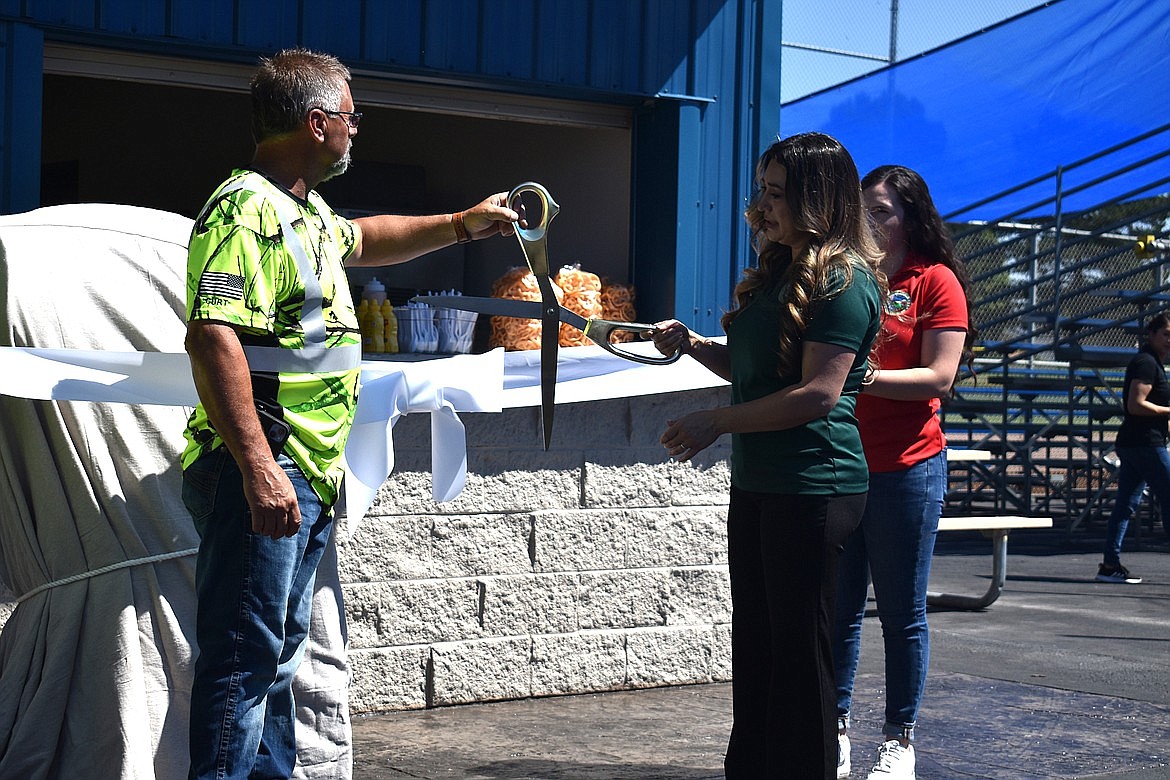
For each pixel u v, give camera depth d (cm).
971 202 1213
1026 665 618
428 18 529
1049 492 1459
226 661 298
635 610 550
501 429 516
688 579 561
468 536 511
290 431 301
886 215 412
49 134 840
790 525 316
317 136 311
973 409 1368
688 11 584
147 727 344
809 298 312
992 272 1375
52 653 343
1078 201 1266
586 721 491
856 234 326
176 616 352
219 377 283
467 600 512
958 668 607
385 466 383
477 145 700
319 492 310
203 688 298
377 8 520
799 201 319
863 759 439
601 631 542
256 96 311
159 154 798
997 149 1188
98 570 346
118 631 343
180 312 365
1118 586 934
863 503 324
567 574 533
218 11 491
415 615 501
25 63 459
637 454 547
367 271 639
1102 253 1334
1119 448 969
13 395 325
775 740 319
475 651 514
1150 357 959
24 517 349
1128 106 1114
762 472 320
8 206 457
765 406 313
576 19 560
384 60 521
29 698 343
